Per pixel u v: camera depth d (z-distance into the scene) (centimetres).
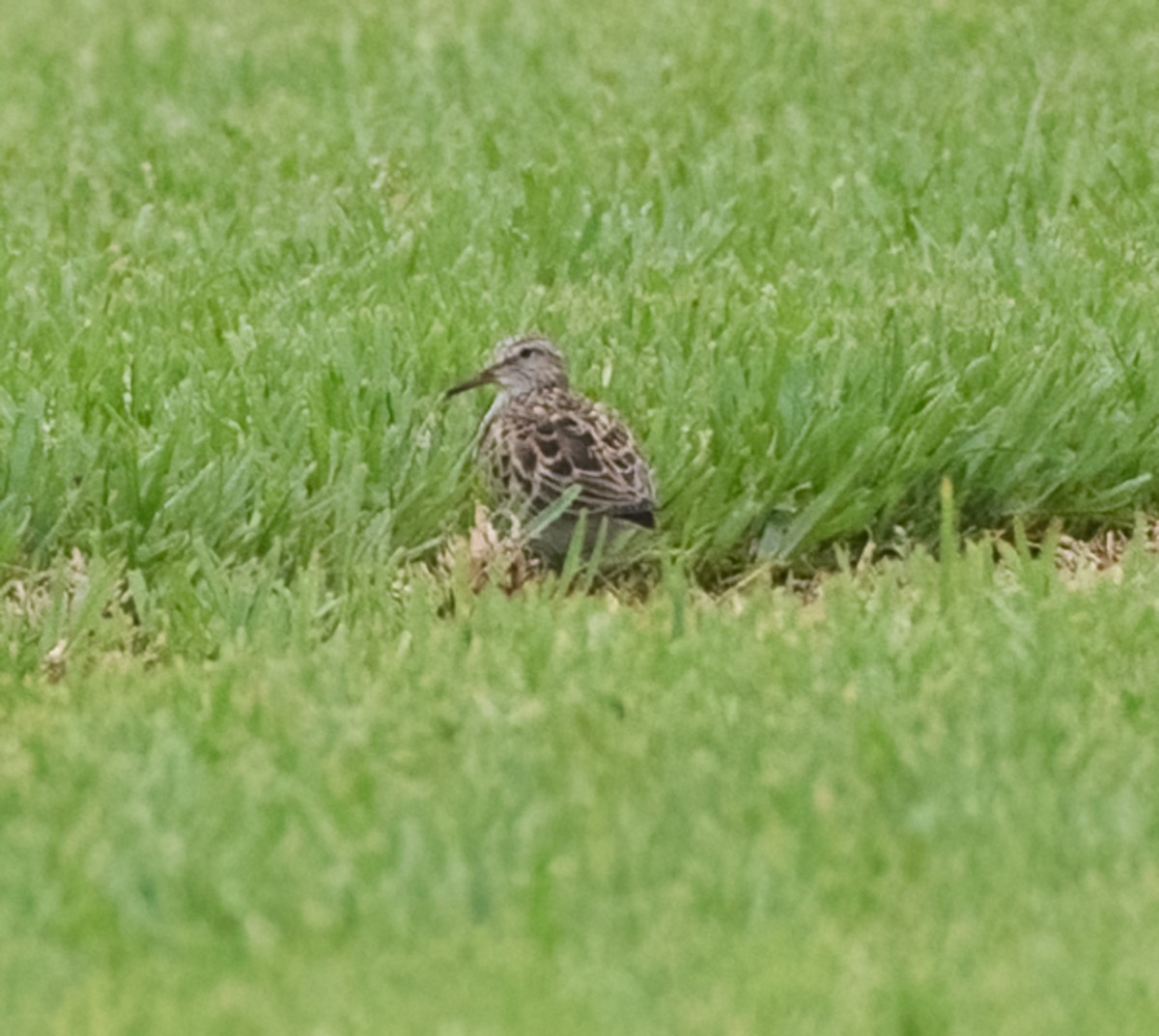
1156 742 966
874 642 1062
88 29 2778
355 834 860
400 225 1808
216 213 1884
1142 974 754
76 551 1266
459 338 1484
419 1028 722
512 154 2041
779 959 759
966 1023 729
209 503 1284
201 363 1455
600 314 1551
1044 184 1891
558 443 1289
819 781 902
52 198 1962
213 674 1077
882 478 1350
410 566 1284
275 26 2727
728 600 1293
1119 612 1132
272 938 785
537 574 1306
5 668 1164
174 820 873
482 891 812
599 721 971
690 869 823
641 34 2520
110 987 757
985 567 1191
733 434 1358
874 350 1441
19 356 1463
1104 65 2328
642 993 743
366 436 1337
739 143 2038
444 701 1002
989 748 938
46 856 850
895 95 2214
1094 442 1377
